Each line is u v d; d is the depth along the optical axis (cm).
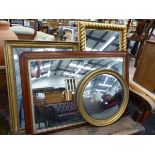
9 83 88
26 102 85
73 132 94
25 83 84
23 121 92
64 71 92
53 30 204
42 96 88
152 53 144
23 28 128
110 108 101
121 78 100
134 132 98
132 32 276
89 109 95
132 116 116
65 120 94
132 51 269
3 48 93
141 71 152
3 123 99
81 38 102
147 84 142
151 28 229
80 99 91
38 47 93
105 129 98
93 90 96
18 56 89
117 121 104
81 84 90
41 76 88
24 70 83
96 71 92
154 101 115
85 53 95
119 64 105
